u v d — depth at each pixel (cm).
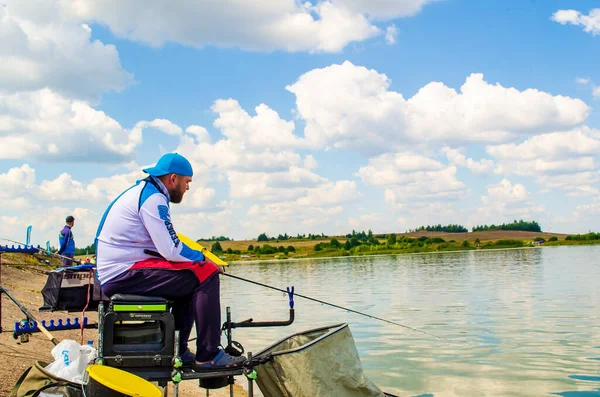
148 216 356
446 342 1058
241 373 362
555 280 2469
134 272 352
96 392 309
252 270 5372
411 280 2886
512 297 1830
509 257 5772
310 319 1428
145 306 342
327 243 12600
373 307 1677
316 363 388
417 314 1484
